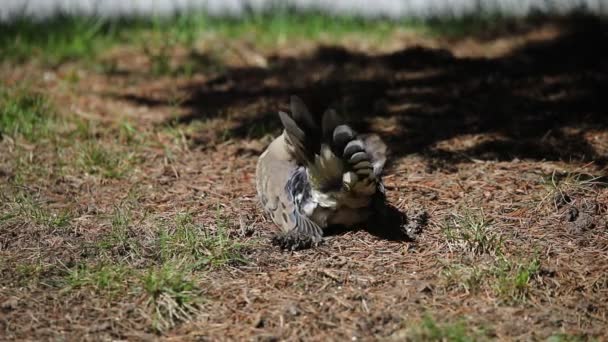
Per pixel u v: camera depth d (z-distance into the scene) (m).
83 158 12.55
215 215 10.91
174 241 10.14
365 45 17.55
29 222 10.66
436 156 12.53
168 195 11.59
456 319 8.66
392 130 13.52
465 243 9.95
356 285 9.30
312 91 15.19
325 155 9.48
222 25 19.12
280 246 9.98
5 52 17.08
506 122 13.63
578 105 14.12
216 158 12.88
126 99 15.34
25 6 19.44
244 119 14.34
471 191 11.34
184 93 15.59
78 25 18.52
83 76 16.36
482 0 19.53
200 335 8.57
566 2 18.81
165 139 13.59
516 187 11.37
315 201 10.09
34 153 12.94
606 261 9.67
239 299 9.09
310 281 9.36
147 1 22.81
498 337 8.41
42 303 9.03
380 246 10.06
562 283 9.27
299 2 21.34
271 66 16.64
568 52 16.39
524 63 16.00
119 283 9.28
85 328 8.64
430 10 20.16
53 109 14.51
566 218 10.52
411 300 9.01
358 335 8.46
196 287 9.22
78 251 10.02
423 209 10.88
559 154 12.43
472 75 15.55
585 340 8.35
